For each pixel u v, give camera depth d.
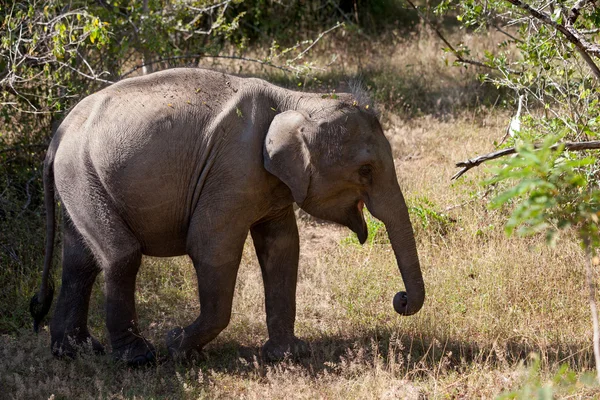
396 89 18.28
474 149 15.05
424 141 15.98
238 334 9.55
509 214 12.05
